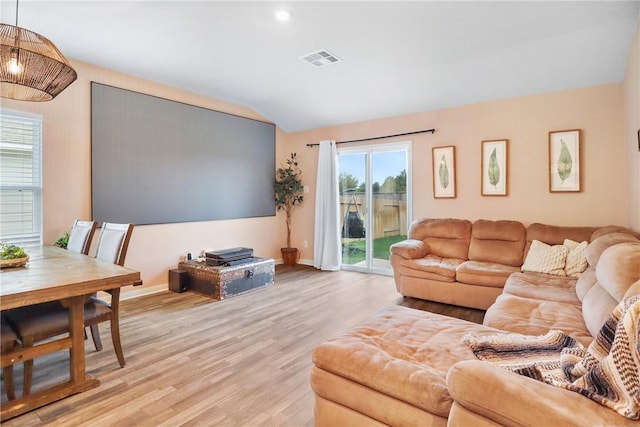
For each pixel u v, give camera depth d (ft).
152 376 6.97
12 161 10.08
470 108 13.69
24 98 7.55
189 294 12.92
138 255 12.71
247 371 7.21
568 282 9.18
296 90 14.14
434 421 3.93
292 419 5.65
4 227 9.98
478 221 12.99
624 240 6.93
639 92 8.45
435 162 14.56
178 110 13.92
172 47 10.28
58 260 7.74
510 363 4.53
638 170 8.89
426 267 11.89
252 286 13.44
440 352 5.10
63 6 8.10
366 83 13.14
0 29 6.19
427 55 10.68
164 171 13.47
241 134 16.52
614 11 8.20
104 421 5.57
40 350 6.06
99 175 11.66
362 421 4.50
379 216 16.57
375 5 8.04
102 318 7.14
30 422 5.53
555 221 12.06
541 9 8.14
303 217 18.88
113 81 12.01
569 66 10.67
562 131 11.84
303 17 8.58
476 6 8.03
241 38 9.70
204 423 5.53
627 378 3.10
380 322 6.29
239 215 16.52
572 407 3.00
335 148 17.29
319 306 11.51
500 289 10.51
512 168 12.84
